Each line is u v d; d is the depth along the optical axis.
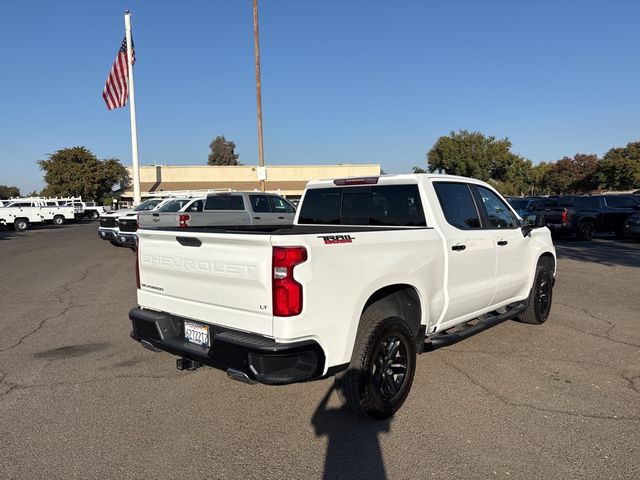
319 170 52.09
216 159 98.69
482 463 3.22
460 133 57.75
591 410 3.97
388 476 3.10
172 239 3.92
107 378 4.79
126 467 3.22
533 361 5.12
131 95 24.95
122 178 57.25
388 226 4.87
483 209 5.36
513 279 5.72
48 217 36.53
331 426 3.78
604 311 7.23
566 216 17.70
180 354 3.84
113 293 9.16
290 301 3.20
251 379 3.28
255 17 19.08
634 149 61.41
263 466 3.23
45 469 3.20
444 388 4.45
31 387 4.57
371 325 3.73
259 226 5.78
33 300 8.53
